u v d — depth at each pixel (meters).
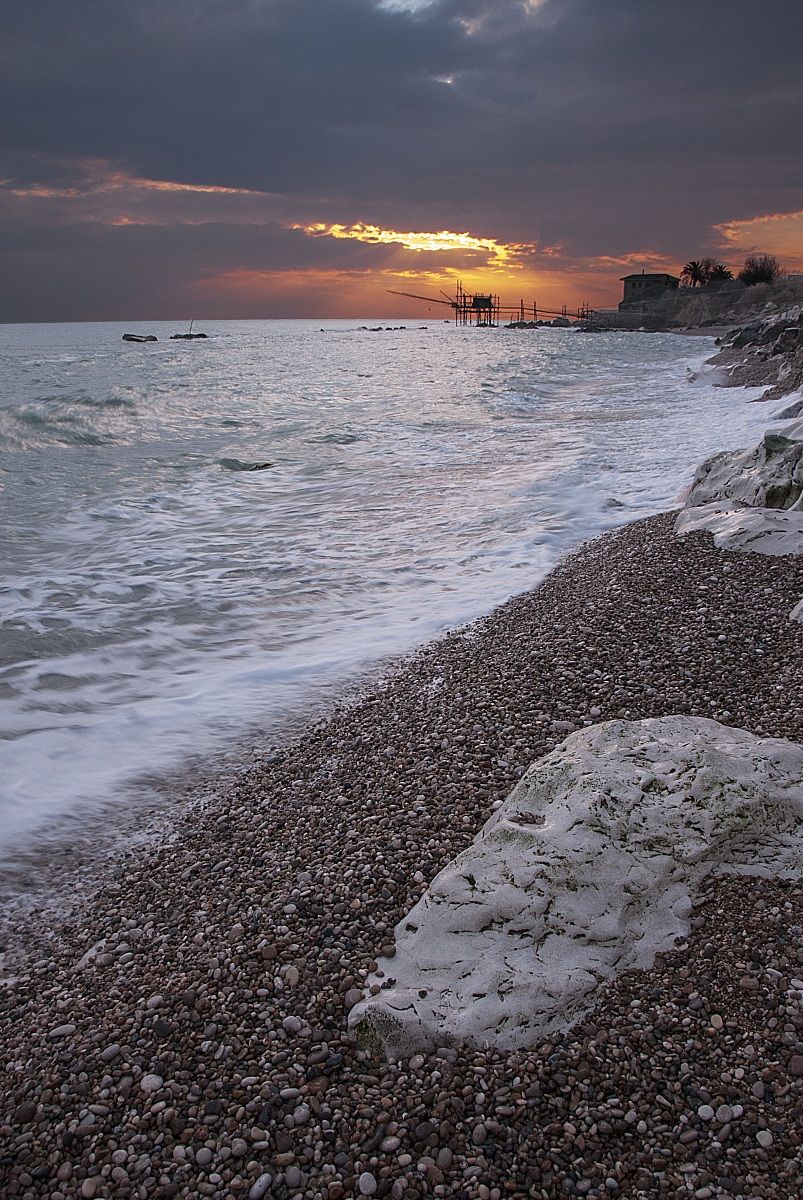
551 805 4.05
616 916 3.54
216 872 4.75
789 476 10.13
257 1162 2.90
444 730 5.89
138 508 14.02
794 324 43.91
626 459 15.96
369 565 10.77
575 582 8.95
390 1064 3.20
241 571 10.66
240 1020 3.50
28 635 8.55
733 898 3.68
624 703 5.86
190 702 7.16
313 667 7.73
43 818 5.57
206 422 24.36
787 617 6.97
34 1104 3.23
